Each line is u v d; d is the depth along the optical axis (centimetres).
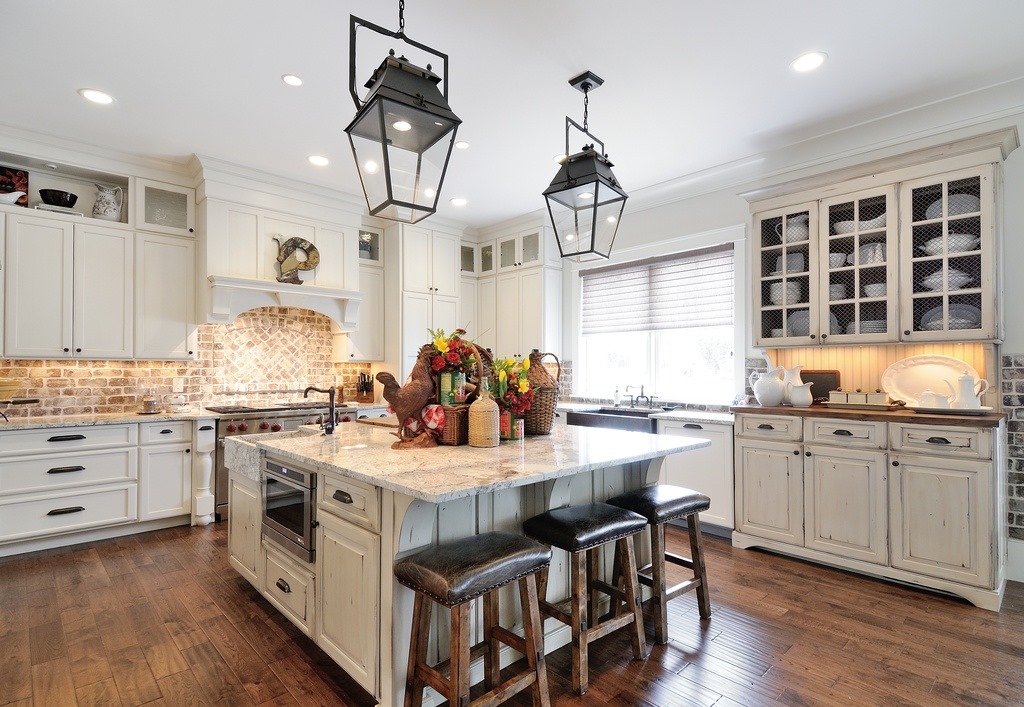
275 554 250
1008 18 240
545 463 197
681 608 267
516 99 315
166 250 414
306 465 225
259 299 449
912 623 250
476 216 566
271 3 229
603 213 254
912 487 288
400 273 533
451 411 238
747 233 422
